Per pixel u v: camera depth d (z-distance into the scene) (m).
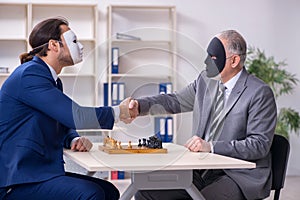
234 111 3.18
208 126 2.60
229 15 6.99
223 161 2.55
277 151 3.16
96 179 3.03
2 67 6.36
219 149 2.99
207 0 6.93
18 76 2.70
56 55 2.82
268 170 3.11
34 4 6.38
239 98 3.19
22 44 6.52
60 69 2.87
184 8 6.89
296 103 7.12
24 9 6.54
